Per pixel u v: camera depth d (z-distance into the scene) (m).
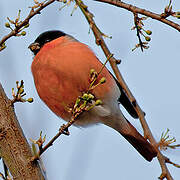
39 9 4.80
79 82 6.52
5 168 4.60
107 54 6.44
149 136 5.79
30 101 4.64
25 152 4.51
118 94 7.24
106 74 6.89
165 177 5.20
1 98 4.68
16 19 4.77
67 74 6.49
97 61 6.79
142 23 5.46
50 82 6.67
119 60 6.51
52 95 6.79
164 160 5.31
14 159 4.44
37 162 4.51
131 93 6.33
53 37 7.48
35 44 7.43
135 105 6.21
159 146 5.31
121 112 7.45
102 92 6.79
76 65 6.49
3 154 4.50
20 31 4.82
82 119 7.21
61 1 5.22
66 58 6.56
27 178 4.37
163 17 5.12
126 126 7.61
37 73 6.85
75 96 6.64
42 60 6.77
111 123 7.48
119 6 5.56
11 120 4.60
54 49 6.84
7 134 4.53
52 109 7.20
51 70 6.59
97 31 6.38
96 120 7.33
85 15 5.97
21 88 4.60
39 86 6.93
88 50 6.88
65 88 6.60
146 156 7.68
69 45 6.93
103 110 6.95
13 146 4.49
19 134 4.59
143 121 6.02
